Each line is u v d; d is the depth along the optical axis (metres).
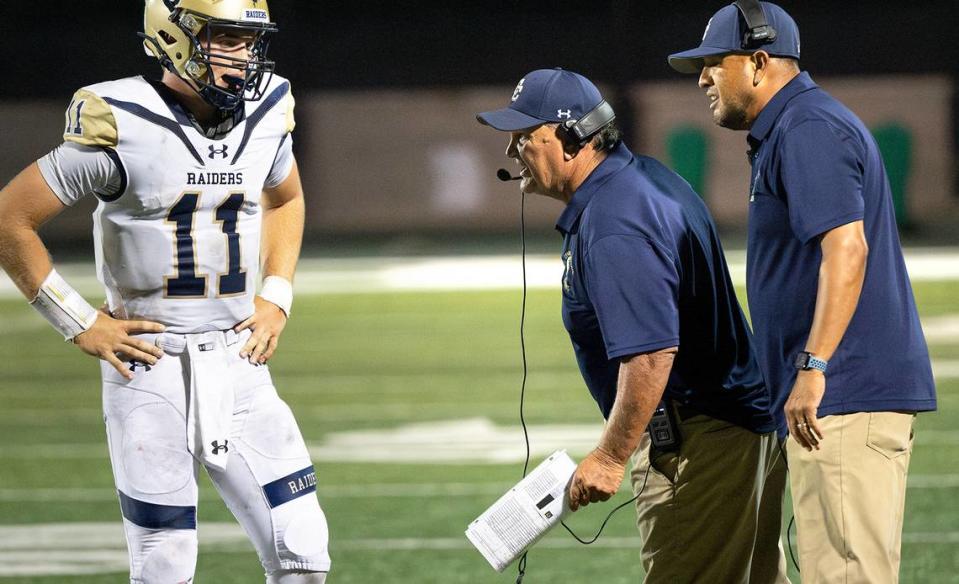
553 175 11.57
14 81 89.12
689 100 86.62
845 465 11.31
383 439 26.83
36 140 89.38
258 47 11.42
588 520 20.28
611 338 11.07
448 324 45.25
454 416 29.09
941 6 85.00
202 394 11.46
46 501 22.11
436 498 21.80
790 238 11.59
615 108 87.38
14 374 37.56
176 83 11.27
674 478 12.14
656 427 12.12
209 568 17.86
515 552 11.57
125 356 11.41
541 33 88.62
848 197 11.09
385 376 35.00
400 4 89.31
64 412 31.28
